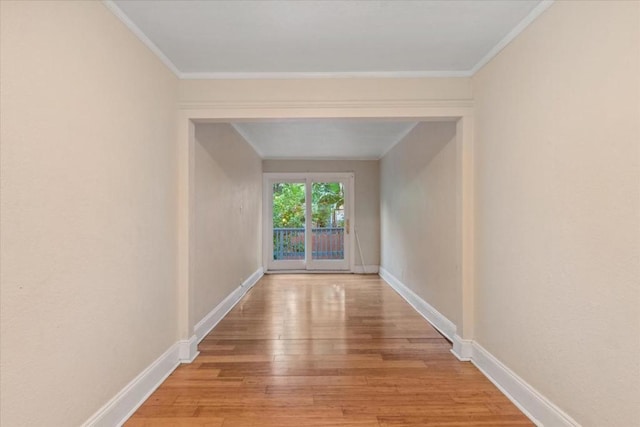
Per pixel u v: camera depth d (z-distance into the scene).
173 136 2.70
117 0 1.83
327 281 6.28
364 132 4.91
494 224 2.44
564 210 1.73
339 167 7.20
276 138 5.31
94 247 1.72
